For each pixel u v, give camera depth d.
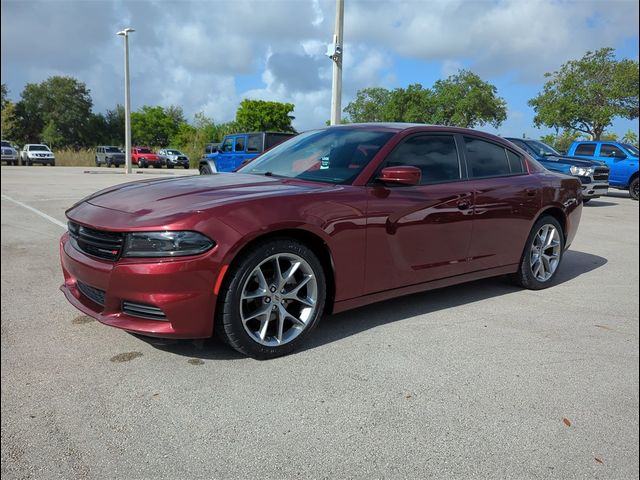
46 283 4.80
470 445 2.36
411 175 3.41
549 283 5.14
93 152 46.56
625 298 4.86
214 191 3.25
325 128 4.54
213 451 2.25
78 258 3.10
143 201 3.16
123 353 3.20
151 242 2.79
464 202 4.09
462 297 4.68
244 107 65.12
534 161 5.13
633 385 3.02
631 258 6.89
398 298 4.57
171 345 3.32
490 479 2.13
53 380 2.84
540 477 2.16
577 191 5.39
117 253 2.87
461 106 43.59
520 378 3.05
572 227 5.35
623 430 2.54
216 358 3.15
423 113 46.38
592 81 33.34
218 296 2.91
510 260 4.67
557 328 3.94
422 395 2.79
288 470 2.14
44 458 2.18
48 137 70.44
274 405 2.63
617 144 17.50
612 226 10.09
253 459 2.20
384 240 3.57
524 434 2.47
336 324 3.82
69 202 11.69
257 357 3.12
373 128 4.14
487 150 4.59
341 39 11.83
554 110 34.31
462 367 3.16
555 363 3.28
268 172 4.07
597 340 3.72
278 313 3.16
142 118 78.00
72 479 2.05
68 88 73.19
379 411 2.61
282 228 3.04
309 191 3.29
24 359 3.10
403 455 2.26
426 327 3.83
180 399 2.66
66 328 3.61
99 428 2.40
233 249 2.86
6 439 2.30
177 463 2.17
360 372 3.03
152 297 2.78
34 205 11.02
